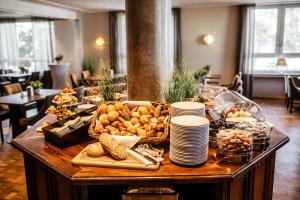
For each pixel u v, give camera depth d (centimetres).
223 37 877
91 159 169
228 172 155
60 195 190
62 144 194
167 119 196
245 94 862
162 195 158
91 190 207
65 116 244
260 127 198
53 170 166
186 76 274
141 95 270
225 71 895
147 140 181
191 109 189
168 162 168
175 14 883
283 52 842
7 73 1056
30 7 736
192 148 159
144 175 153
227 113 245
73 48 955
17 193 303
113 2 753
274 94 859
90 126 199
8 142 475
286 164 378
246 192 188
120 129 199
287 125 566
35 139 214
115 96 271
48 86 910
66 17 900
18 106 473
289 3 809
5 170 362
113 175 154
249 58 846
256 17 845
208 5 848
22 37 1162
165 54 291
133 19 259
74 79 751
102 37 984
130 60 269
